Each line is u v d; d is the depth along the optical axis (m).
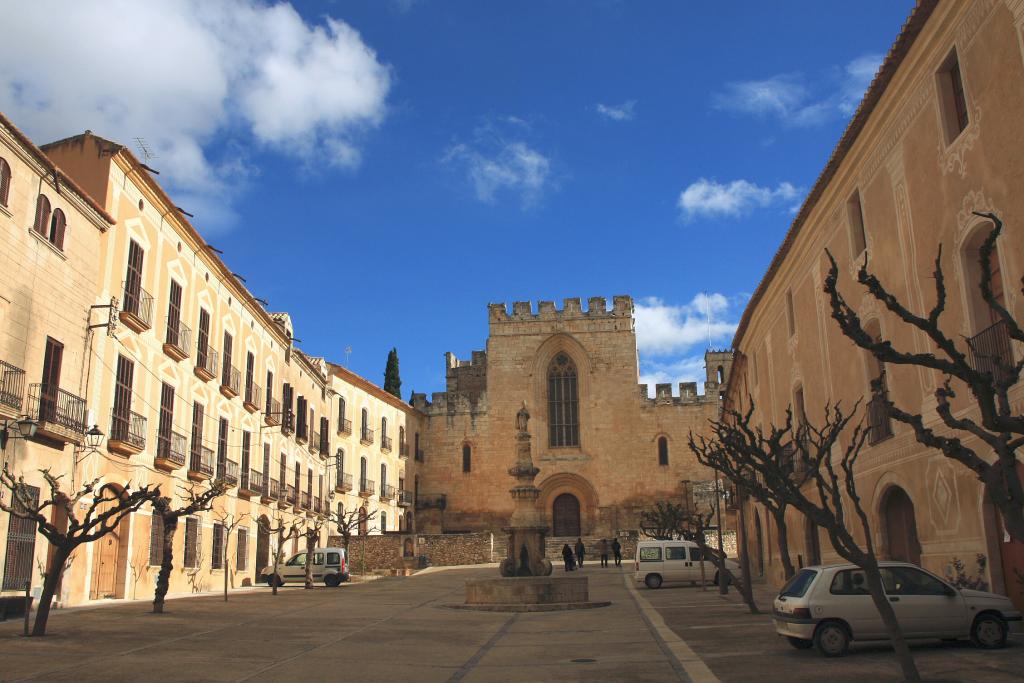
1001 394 8.47
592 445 72.69
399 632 19.66
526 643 17.38
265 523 43.50
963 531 16.61
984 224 15.35
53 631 18.17
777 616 14.98
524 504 27.70
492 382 75.06
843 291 23.16
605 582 41.16
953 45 16.23
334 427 57.97
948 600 14.16
